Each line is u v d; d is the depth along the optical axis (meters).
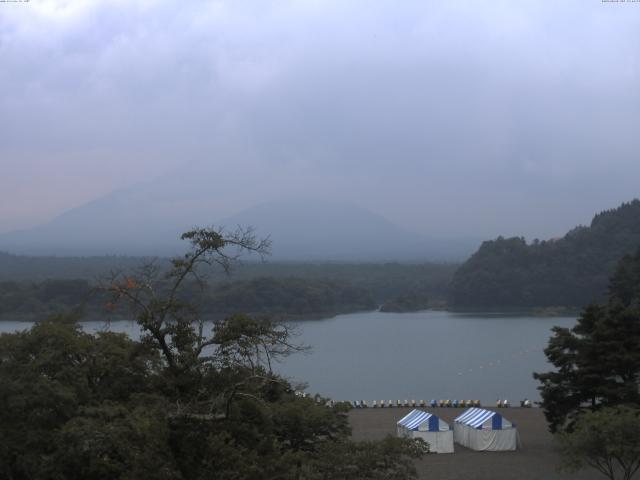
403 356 109.31
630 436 33.69
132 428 22.84
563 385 46.50
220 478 21.59
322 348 119.94
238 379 23.95
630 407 38.09
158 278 26.67
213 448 22.11
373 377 90.12
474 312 192.50
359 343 126.69
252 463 21.98
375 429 54.31
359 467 24.20
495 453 46.53
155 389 25.08
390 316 184.25
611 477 35.34
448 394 78.25
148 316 24.05
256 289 145.25
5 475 26.14
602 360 45.00
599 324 45.88
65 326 31.61
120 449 22.48
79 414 26.42
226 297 112.62
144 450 21.95
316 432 31.19
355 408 65.25
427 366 99.12
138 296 25.16
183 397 24.52
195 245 23.98
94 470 23.36
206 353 30.98
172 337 24.62
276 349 24.97
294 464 24.41
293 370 96.31
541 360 103.31
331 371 95.50
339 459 24.16
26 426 26.27
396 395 77.44
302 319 167.12
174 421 23.33
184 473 22.72
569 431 42.56
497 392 79.06
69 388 27.44
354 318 178.75
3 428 26.05
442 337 135.00
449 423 55.50
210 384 24.12
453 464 43.62
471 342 126.56
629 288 82.69
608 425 33.59
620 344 44.72
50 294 124.12
